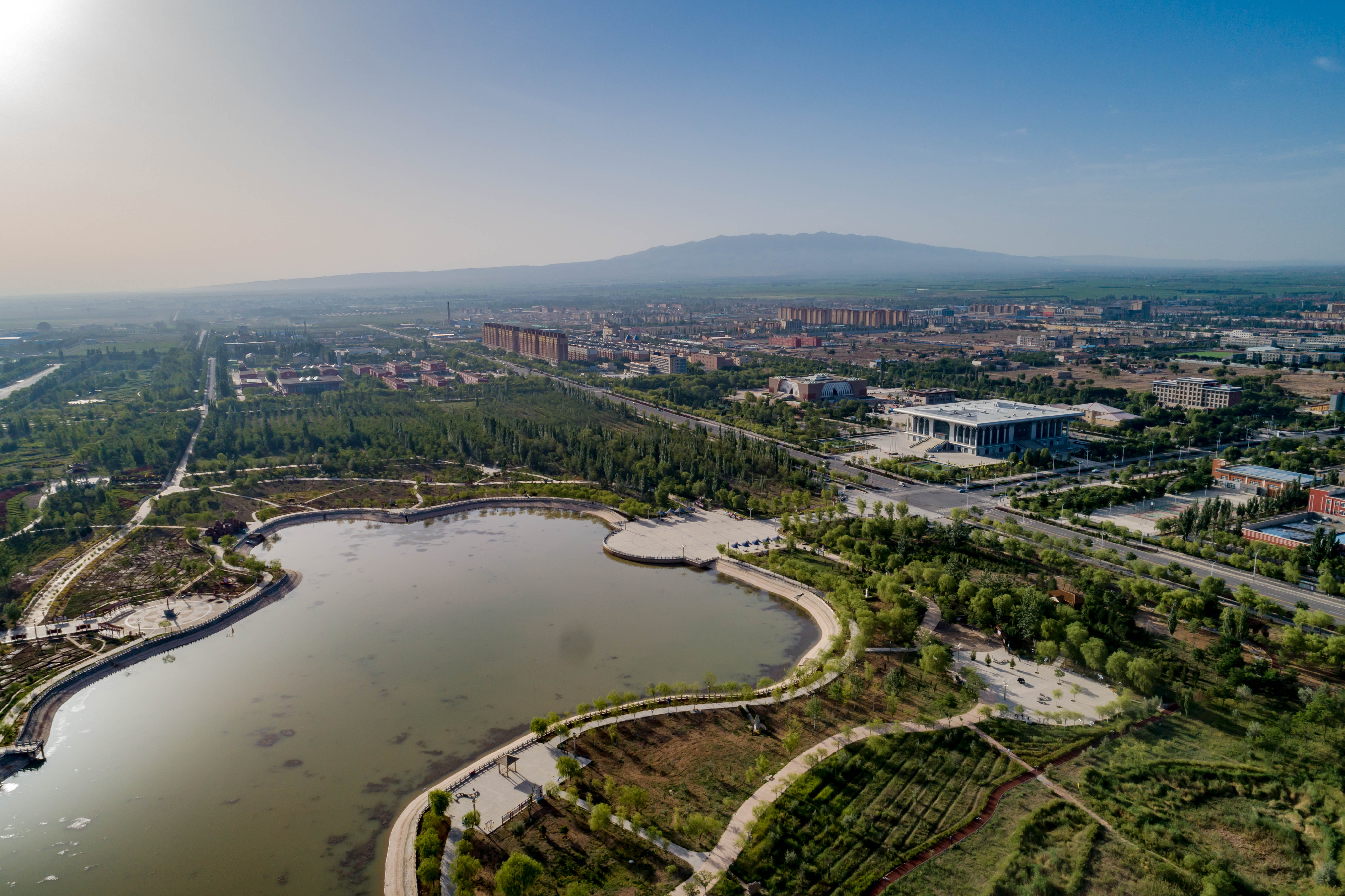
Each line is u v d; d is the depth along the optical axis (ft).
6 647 626.23
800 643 635.25
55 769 480.64
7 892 378.73
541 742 479.82
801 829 396.98
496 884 364.99
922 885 360.48
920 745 463.01
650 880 367.25
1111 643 576.20
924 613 653.71
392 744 496.64
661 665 597.93
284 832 417.28
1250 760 444.96
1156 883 358.84
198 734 513.86
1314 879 360.69
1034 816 400.26
